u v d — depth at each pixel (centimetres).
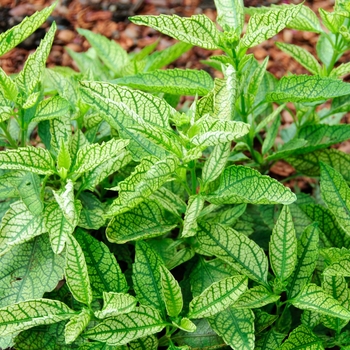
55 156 115
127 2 169
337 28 119
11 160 107
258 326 112
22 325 103
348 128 124
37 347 112
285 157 125
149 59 137
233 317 109
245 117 118
